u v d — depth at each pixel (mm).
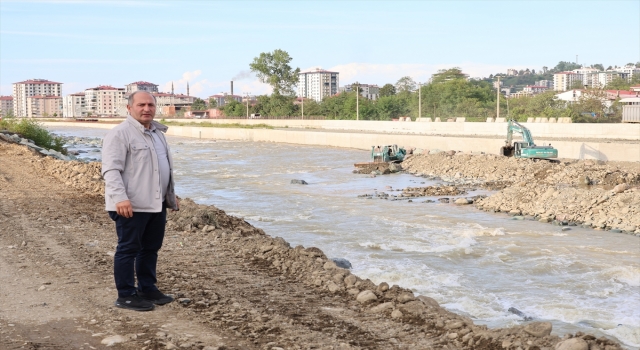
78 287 7613
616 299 11812
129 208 6227
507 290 12391
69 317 6410
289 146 71625
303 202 26719
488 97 104375
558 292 12281
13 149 32344
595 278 13469
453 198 27609
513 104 92000
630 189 22188
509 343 5820
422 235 18375
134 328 6086
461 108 94250
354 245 16750
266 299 7430
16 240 10695
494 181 34312
